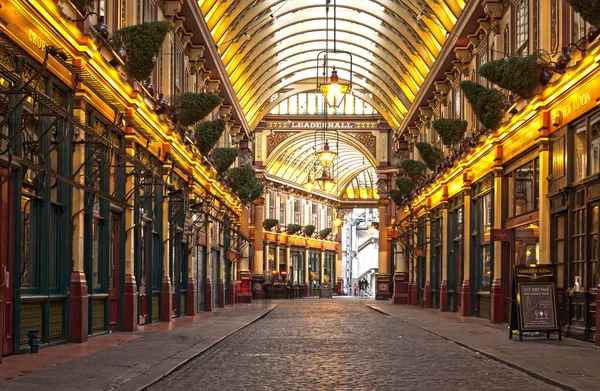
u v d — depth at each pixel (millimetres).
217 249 36688
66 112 12156
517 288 17094
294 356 14703
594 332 16453
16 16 12312
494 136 23922
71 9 15031
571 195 17641
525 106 20297
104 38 16141
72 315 15539
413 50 37031
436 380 11305
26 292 13906
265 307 38688
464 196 29297
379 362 13703
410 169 37906
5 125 12156
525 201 21734
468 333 19844
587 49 16062
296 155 62875
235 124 45156
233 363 13461
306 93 53875
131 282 19438
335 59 45156
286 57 43312
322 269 69000
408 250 44438
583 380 10648
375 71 45219
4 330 12883
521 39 22594
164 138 23266
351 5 36656
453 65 31953
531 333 18438
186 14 27016
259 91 46031
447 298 33406
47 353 13594
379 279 54719
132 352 14109
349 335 20109
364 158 69500
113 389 9789
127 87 18328
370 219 92125
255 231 54281
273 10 36125
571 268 17734
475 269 28797
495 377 11609
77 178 15508
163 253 24078
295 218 64750
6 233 12844
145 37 16969
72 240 15555
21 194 13234
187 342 16578
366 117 52594
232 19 32562
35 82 13516
